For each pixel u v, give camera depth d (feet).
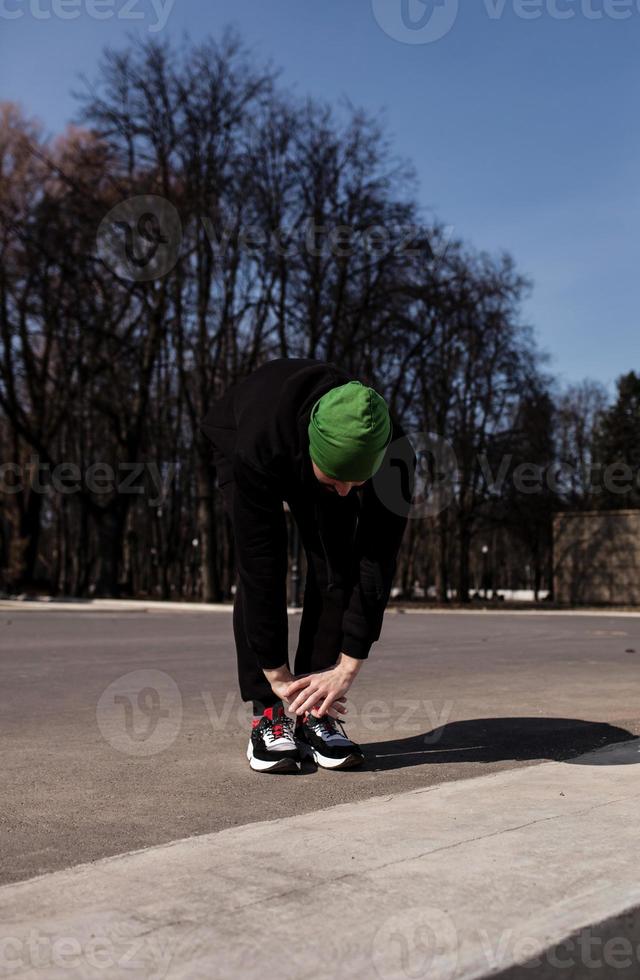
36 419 109.50
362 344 97.09
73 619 63.67
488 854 7.83
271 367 11.02
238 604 12.07
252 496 10.40
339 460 9.59
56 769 12.04
